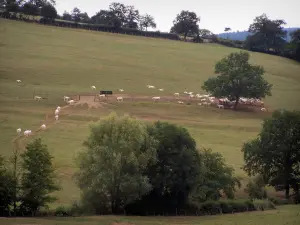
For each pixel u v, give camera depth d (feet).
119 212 157.48
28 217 137.28
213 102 385.91
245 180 212.84
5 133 250.57
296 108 403.13
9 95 335.47
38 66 435.12
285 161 210.59
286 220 137.08
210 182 176.45
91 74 434.30
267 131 212.43
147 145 164.25
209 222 137.39
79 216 143.23
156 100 365.81
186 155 164.04
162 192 160.76
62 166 201.46
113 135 162.91
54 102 330.13
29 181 145.07
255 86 377.71
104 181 151.84
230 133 299.17
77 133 261.85
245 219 142.10
